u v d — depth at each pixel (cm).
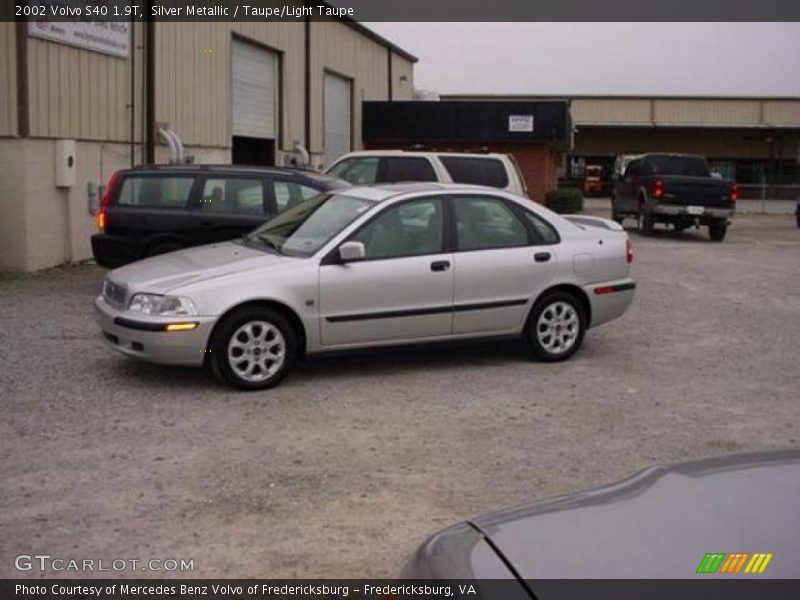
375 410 706
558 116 2848
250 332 744
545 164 2914
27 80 1355
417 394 754
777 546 246
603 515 275
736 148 5400
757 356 927
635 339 1002
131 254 1145
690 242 2339
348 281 769
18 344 899
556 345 870
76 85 1477
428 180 1474
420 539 478
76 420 666
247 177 1161
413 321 797
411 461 595
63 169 1434
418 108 2942
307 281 754
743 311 1202
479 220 833
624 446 631
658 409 725
